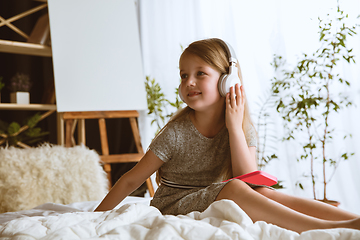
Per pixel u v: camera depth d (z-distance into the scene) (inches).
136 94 99.3
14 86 102.3
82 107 92.3
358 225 23.0
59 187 64.4
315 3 86.2
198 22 109.9
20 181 61.6
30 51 105.7
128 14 103.5
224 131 41.8
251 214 28.4
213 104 40.6
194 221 25.3
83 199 65.7
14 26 108.5
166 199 38.7
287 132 91.4
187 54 40.4
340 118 84.5
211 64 39.7
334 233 21.2
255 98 97.6
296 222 25.7
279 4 92.3
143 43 122.0
